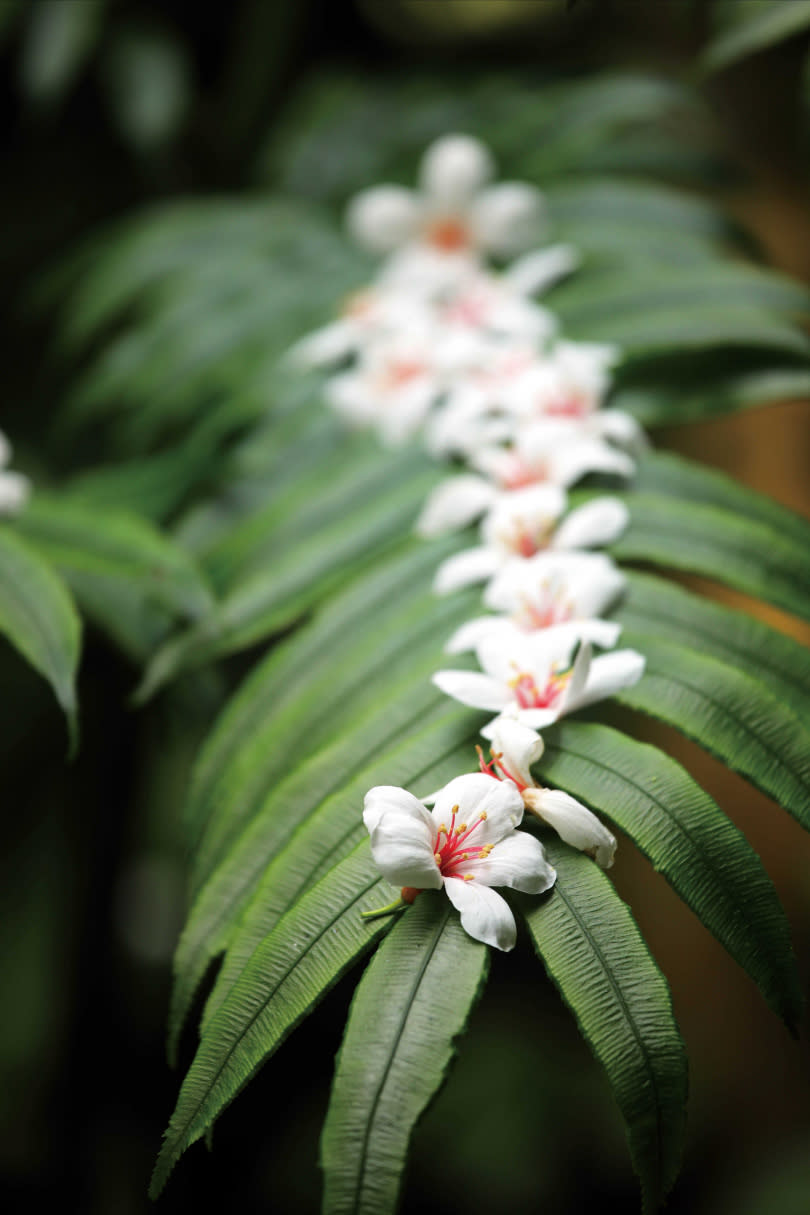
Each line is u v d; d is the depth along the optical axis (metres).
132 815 1.09
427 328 0.76
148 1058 1.12
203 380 0.86
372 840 0.54
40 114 1.11
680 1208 1.16
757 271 0.75
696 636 0.60
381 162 1.04
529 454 0.67
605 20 1.18
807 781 0.56
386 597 0.65
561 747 0.57
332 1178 0.51
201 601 0.66
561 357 0.71
